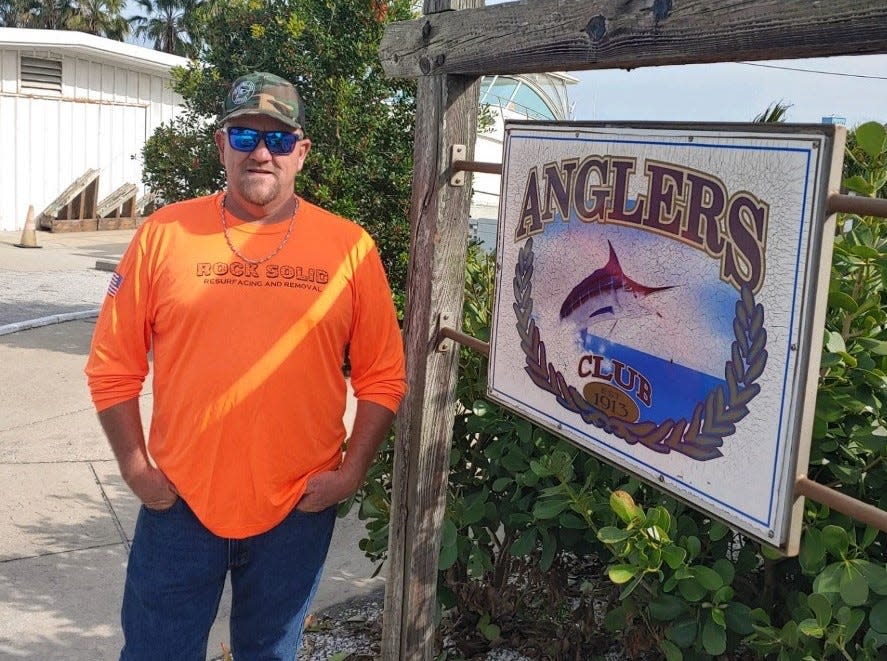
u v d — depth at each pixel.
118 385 2.21
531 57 2.14
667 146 1.82
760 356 1.63
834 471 2.15
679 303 1.81
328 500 2.32
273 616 2.38
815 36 1.50
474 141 2.60
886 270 2.06
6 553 3.80
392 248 7.28
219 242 2.22
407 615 2.72
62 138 17.03
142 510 2.32
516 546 2.65
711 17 1.66
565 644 2.86
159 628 2.32
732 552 2.51
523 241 2.30
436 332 2.62
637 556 2.11
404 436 2.69
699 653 2.27
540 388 2.25
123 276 2.23
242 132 2.16
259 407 2.19
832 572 1.88
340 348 2.32
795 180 1.54
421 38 2.55
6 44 15.66
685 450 1.81
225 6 7.45
